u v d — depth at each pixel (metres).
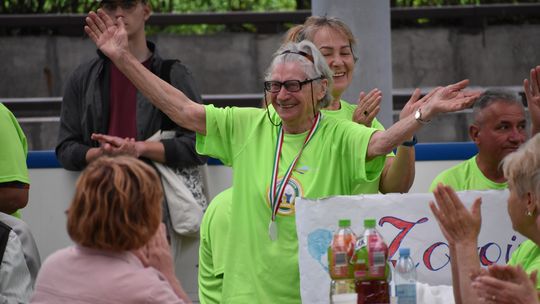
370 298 10.00
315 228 11.20
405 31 24.56
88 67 15.39
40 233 15.63
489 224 11.58
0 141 13.52
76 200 8.99
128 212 8.91
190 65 24.28
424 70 24.55
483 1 25.45
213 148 12.04
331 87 11.73
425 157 15.47
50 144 21.19
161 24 24.33
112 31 12.24
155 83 12.13
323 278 11.12
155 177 9.11
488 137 12.85
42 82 24.33
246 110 12.03
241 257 11.62
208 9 25.16
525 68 24.69
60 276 9.02
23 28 24.50
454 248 10.12
